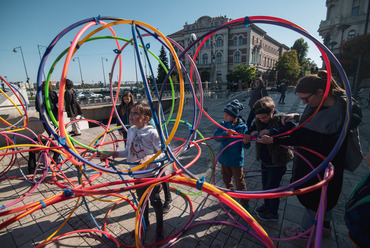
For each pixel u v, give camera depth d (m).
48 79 1.58
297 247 2.08
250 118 3.28
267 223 2.44
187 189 3.30
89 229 2.32
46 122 1.31
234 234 2.29
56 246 2.18
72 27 1.49
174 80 33.81
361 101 10.27
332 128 1.58
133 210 2.79
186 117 10.16
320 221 1.24
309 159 1.80
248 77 33.75
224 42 40.38
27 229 2.49
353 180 3.40
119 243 2.18
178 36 44.19
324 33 24.50
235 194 1.28
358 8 21.20
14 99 8.05
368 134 5.84
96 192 1.28
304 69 58.44
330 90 1.66
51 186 3.54
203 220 2.53
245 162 4.37
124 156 2.16
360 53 9.15
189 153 4.97
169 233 2.33
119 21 1.73
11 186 3.56
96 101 20.23
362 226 0.96
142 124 2.05
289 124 2.14
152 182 1.39
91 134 7.12
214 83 38.88
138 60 1.39
